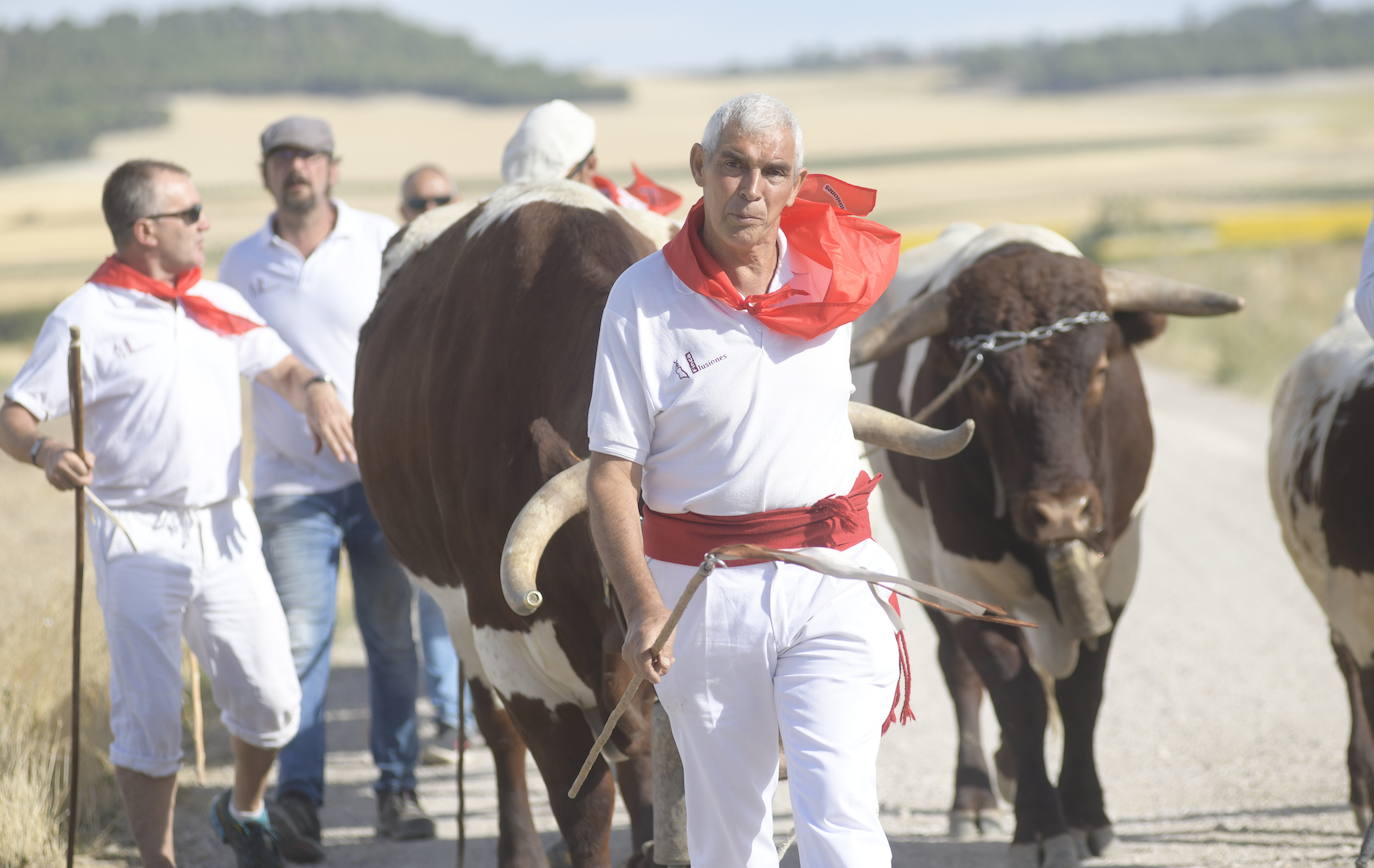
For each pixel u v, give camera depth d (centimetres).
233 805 1035
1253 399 3878
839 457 684
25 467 3136
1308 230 8100
